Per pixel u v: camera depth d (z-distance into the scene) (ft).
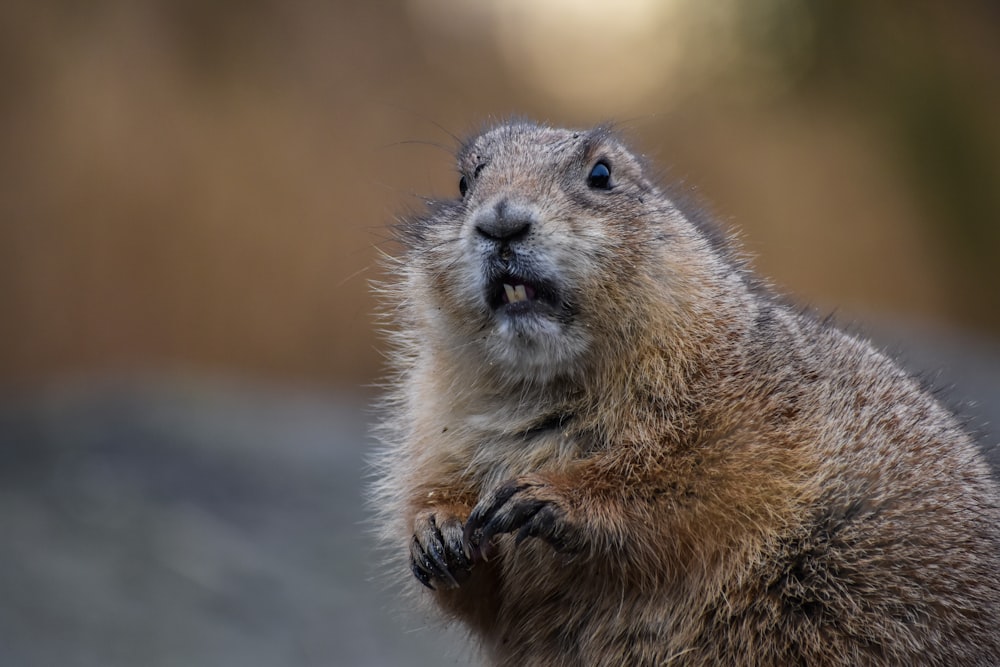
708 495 25.27
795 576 25.31
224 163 82.64
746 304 27.89
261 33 89.25
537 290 26.50
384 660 37.17
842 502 25.52
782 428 25.95
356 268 81.92
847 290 100.17
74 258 77.82
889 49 113.09
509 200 26.58
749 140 102.78
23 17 82.74
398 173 85.46
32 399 63.93
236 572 41.81
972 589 25.66
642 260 26.76
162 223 79.92
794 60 108.17
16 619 36.40
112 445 53.67
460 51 94.94
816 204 101.65
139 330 78.07
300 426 60.44
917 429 27.12
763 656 25.36
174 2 87.76
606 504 24.99
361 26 92.63
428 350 28.89
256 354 79.25
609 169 29.09
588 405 26.96
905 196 107.76
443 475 28.07
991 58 119.55
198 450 53.93
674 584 25.54
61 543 42.39
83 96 81.82
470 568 25.89
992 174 110.32
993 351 73.00
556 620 26.89
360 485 51.55
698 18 105.70
